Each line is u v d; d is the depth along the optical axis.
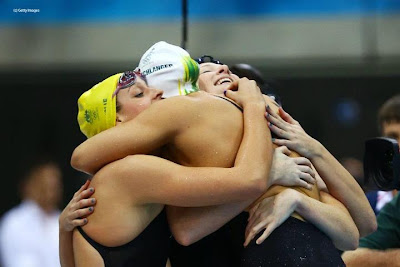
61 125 36.72
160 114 11.02
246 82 12.02
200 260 11.57
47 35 33.78
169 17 32.59
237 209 10.96
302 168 11.45
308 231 11.12
